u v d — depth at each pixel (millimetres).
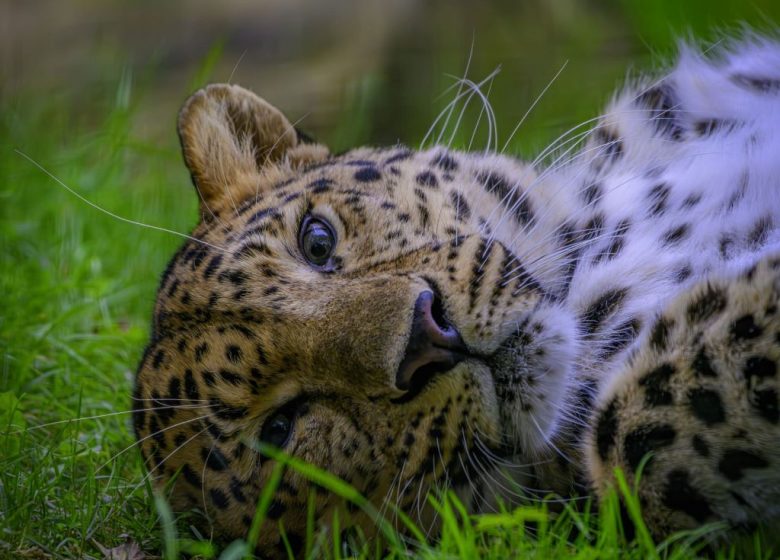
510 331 8625
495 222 10312
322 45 28609
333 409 8758
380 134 24266
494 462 8750
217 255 9930
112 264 16672
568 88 22547
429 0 27203
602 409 7957
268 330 9039
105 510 9758
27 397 12547
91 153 19516
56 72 27688
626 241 9773
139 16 30516
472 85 12109
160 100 26172
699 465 7539
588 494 8516
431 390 8375
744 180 9508
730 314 7500
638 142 10859
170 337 9852
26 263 15859
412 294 8469
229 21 29922
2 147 19297
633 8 21828
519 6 26203
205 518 9625
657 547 7633
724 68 11109
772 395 7289
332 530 8938
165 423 9648
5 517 9406
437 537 8891
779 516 7605
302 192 10344
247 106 12234
